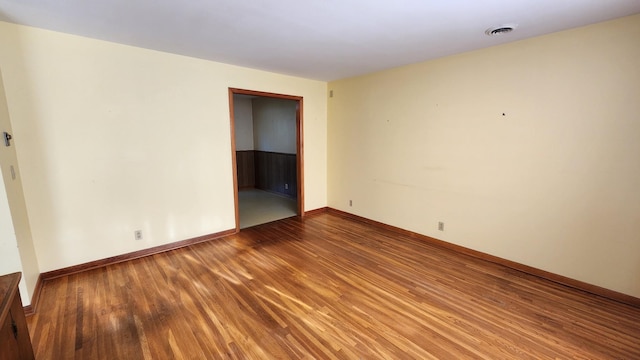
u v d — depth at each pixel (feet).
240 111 23.49
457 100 10.47
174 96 10.68
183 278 8.96
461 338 6.36
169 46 9.57
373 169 13.98
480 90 9.82
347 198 15.62
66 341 6.25
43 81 8.27
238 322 6.90
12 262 6.90
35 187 8.38
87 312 7.25
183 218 11.43
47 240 8.73
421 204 12.14
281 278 8.98
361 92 14.05
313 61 11.35
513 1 6.22
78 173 9.07
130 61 9.60
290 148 20.51
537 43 8.46
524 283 8.68
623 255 7.61
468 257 10.55
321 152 16.22
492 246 10.11
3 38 7.63
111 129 9.51
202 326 6.76
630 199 7.41
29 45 7.98
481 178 10.14
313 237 12.59
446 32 8.10
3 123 7.18
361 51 9.93
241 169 23.93
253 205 18.33
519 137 9.10
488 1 6.23
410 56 10.57
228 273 9.30
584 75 7.77
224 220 12.65
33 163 8.30
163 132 10.58
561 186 8.45
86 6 6.54
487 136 9.82
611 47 7.32
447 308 7.44
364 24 7.50
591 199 7.98
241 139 23.75
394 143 12.87
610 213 7.72
